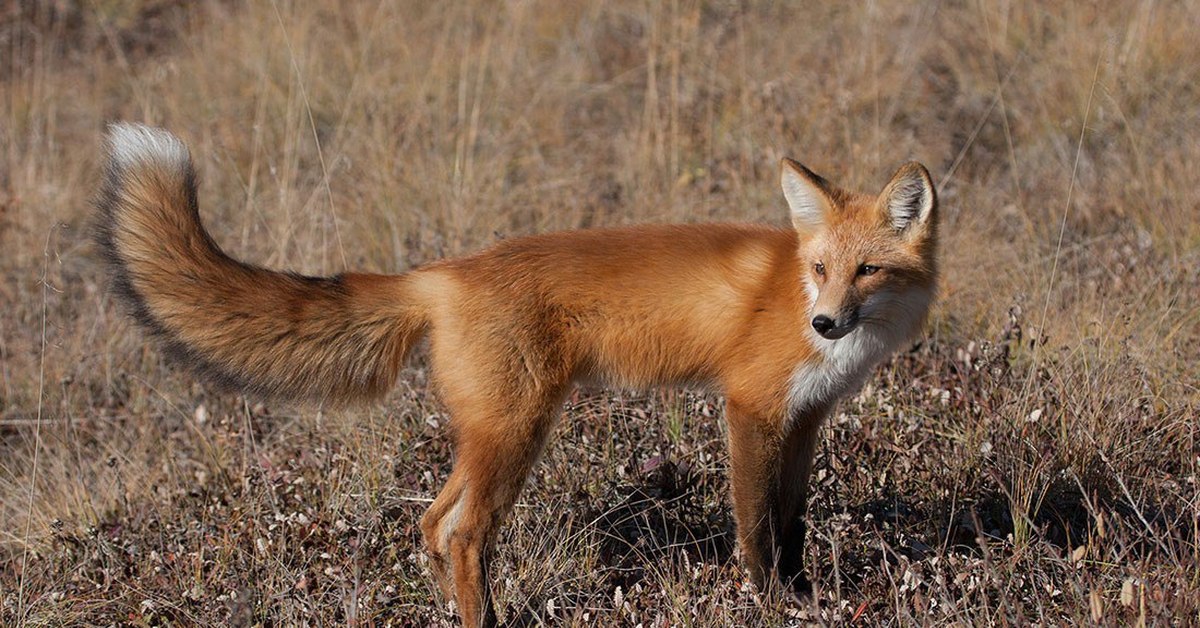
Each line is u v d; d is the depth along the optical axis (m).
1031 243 13.66
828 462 10.02
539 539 9.44
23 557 10.09
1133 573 7.96
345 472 10.34
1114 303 11.83
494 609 8.73
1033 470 9.41
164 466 11.27
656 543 9.30
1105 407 10.13
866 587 8.80
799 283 8.69
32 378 13.20
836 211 8.62
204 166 17.55
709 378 9.11
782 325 8.65
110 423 12.52
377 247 14.35
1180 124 16.02
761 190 15.42
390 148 15.88
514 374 8.59
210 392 12.55
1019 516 8.92
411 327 8.91
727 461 10.29
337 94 18.58
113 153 8.74
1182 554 7.99
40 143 18.08
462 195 14.81
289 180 15.91
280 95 18.31
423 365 11.95
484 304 8.60
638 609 8.83
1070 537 9.23
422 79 18.34
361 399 9.13
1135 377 10.45
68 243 16.08
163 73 18.91
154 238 8.67
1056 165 16.03
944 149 16.70
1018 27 18.48
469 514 8.58
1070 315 11.66
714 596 8.56
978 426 10.11
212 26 22.48
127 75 20.80
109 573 9.49
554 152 17.66
